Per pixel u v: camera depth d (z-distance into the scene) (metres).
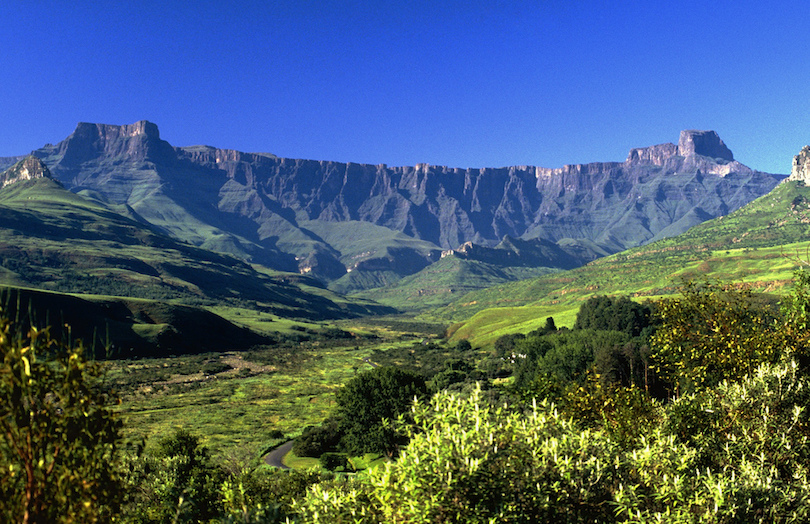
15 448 5.36
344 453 69.88
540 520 7.65
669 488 8.36
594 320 130.38
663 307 17.42
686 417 11.93
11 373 5.29
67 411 5.52
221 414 112.69
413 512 7.26
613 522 8.06
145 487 20.34
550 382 15.23
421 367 152.88
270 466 65.38
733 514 7.89
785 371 11.77
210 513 18.92
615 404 13.98
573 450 8.66
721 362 15.69
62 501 5.46
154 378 159.12
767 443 10.41
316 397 133.50
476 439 8.15
